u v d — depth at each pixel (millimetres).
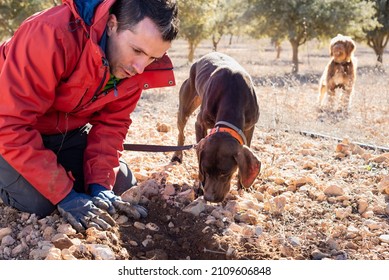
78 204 1647
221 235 1745
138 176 2172
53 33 1520
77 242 1553
